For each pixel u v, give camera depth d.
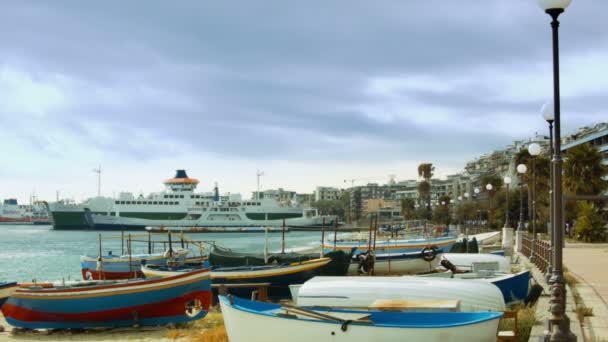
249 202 163.25
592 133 99.75
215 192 172.00
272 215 163.00
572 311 17.11
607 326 15.24
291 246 90.94
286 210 164.75
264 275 27.30
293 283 27.84
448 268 22.91
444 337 12.12
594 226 56.75
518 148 142.50
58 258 71.94
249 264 32.09
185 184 162.25
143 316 21.17
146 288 20.70
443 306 14.08
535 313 17.70
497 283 19.30
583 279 26.11
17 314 21.58
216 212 159.12
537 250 32.62
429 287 15.41
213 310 25.25
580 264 33.59
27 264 63.41
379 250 41.50
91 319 21.08
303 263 28.16
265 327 13.61
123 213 156.38
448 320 12.91
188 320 21.30
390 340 12.39
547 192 72.62
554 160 11.44
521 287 20.06
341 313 13.77
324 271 28.73
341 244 43.38
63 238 126.06
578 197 15.70
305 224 162.12
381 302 14.70
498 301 15.31
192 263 36.53
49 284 24.11
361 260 32.72
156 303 20.91
